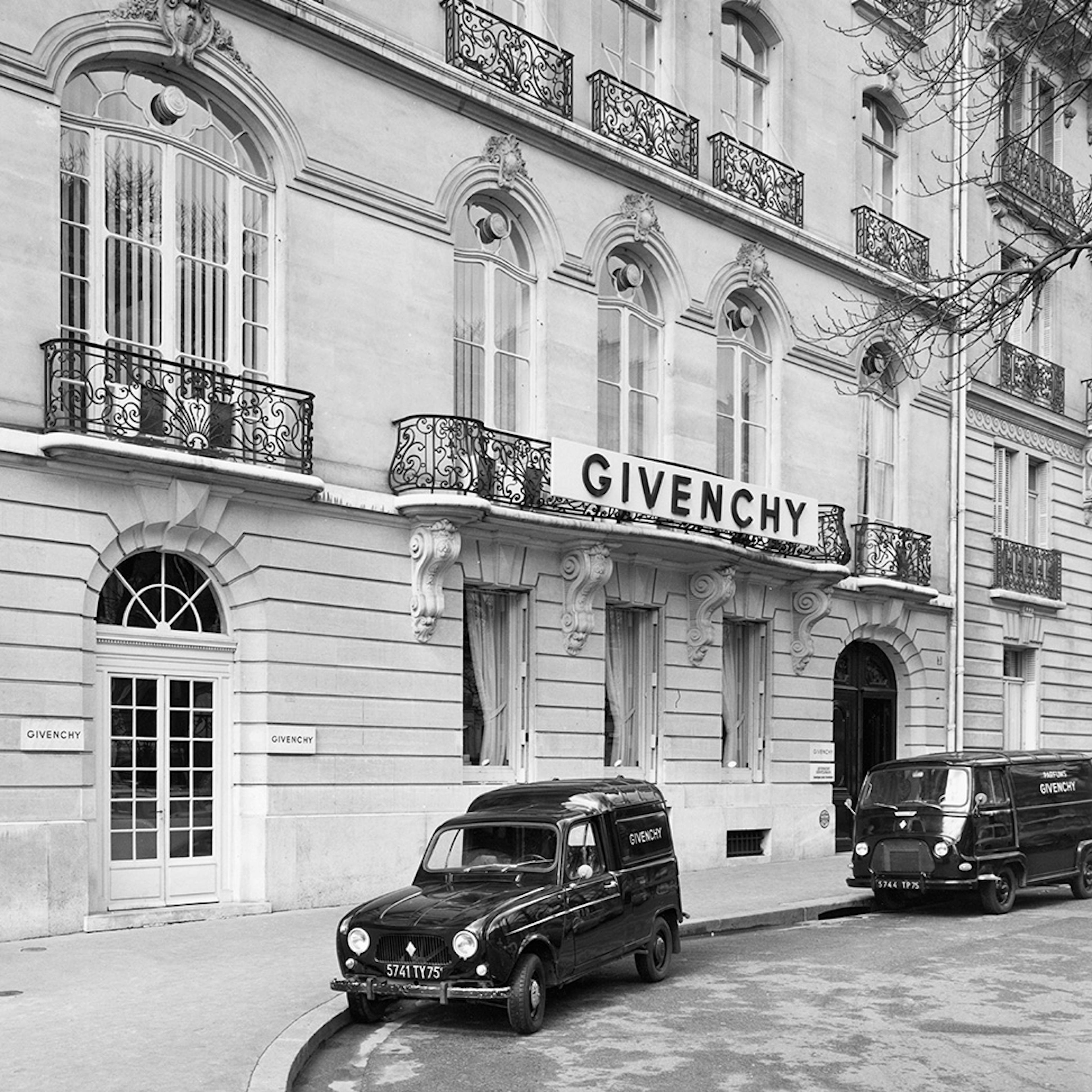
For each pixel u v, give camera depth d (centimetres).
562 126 1864
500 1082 848
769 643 2230
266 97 1549
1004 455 2864
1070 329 3080
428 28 1722
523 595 1828
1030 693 2888
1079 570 3052
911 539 2452
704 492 1927
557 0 1927
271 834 1490
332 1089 834
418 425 1645
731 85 2256
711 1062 895
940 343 2577
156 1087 773
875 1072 874
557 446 1734
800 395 2306
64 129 1409
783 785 2220
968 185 2645
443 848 1114
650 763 2009
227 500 1466
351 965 991
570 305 1905
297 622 1537
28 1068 815
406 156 1691
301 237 1576
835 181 2402
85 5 1395
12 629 1299
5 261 1316
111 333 1435
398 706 1633
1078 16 991
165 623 1459
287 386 1550
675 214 2077
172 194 1488
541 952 1009
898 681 2541
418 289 1695
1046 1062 905
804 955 1332
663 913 1199
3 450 1288
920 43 1147
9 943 1259
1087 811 1875
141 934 1321
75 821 1328
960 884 1631
